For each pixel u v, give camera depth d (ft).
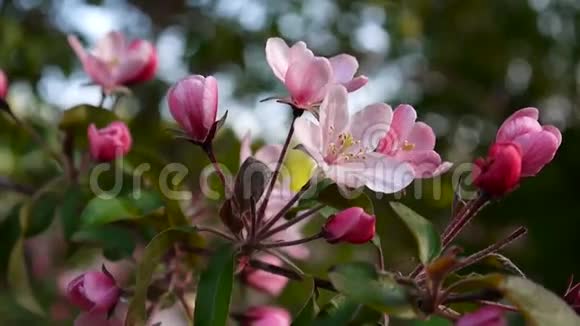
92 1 2.75
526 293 1.21
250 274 1.65
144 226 1.68
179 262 1.57
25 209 1.73
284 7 2.97
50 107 2.57
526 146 1.36
